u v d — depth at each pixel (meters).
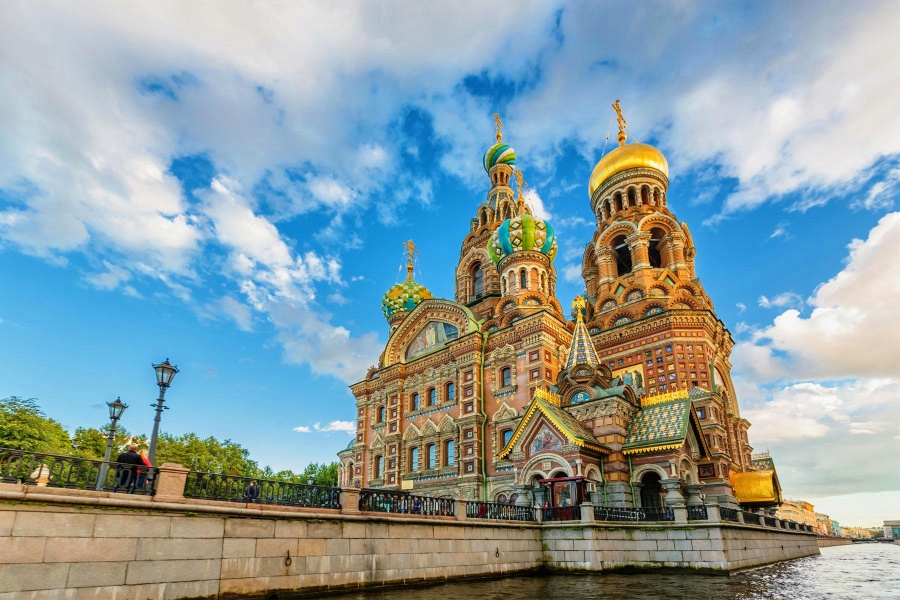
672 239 57.81
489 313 60.84
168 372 21.45
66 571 13.56
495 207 70.81
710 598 18.22
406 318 59.09
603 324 55.75
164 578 15.17
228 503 17.03
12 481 15.52
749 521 33.69
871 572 28.81
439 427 49.88
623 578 24.56
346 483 67.31
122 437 60.50
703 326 49.28
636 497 33.06
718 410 46.06
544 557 28.30
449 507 24.80
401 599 17.77
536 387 44.34
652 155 62.56
